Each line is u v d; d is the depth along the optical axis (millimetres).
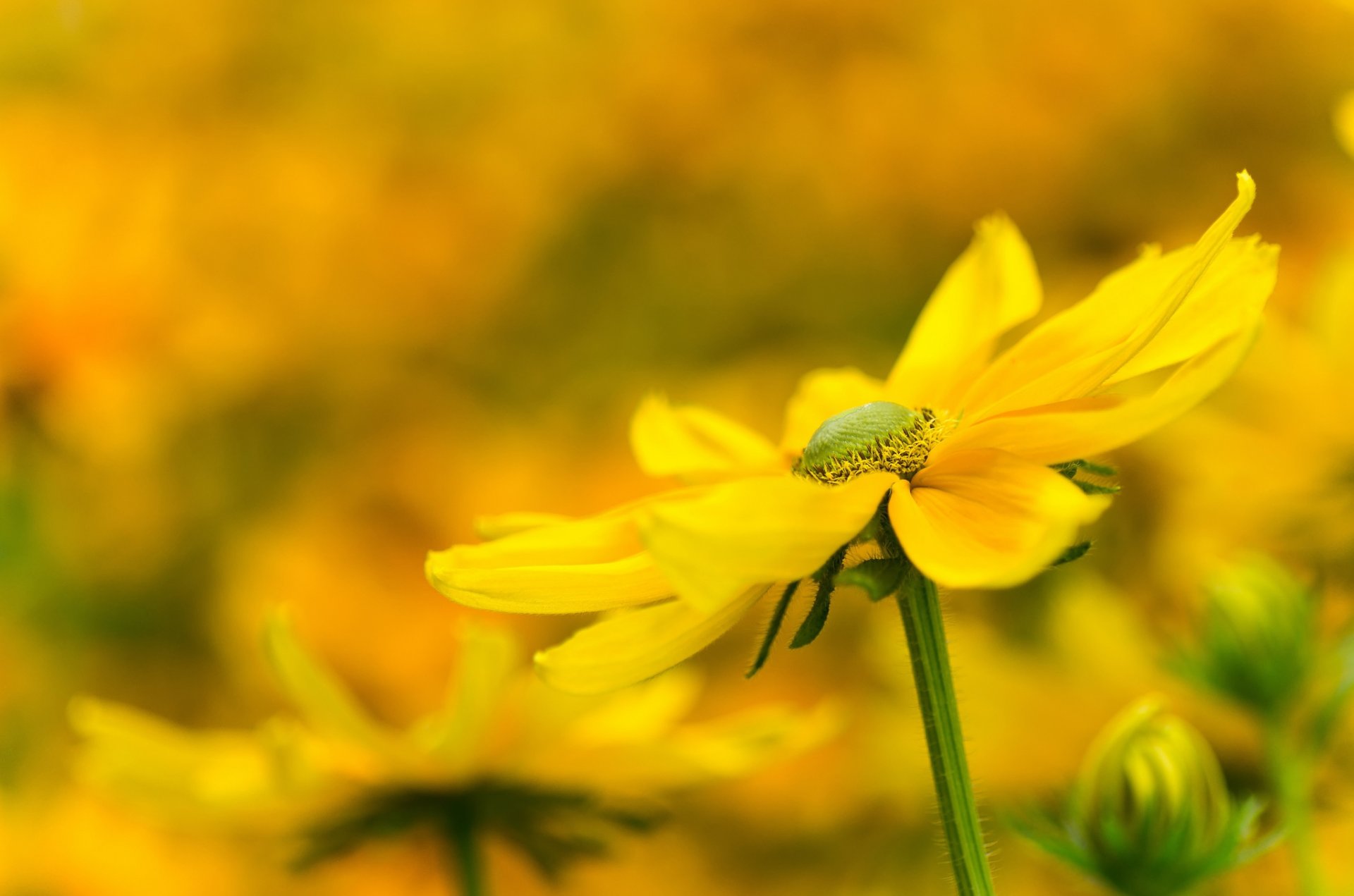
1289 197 1008
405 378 1029
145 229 1027
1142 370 509
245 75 1086
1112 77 1028
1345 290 680
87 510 1017
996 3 1050
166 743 621
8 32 1084
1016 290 562
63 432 1005
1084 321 529
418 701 903
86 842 857
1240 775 667
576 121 1068
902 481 506
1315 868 591
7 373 988
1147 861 569
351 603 919
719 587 484
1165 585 744
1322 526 671
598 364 1036
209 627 1002
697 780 612
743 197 1052
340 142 1064
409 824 611
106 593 1014
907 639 507
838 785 875
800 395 579
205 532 1016
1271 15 1042
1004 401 515
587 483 953
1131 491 821
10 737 983
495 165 1066
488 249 1047
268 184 1037
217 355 1015
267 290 1027
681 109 1046
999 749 690
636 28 1085
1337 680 604
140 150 1048
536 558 518
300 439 1023
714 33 1058
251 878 870
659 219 1064
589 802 611
